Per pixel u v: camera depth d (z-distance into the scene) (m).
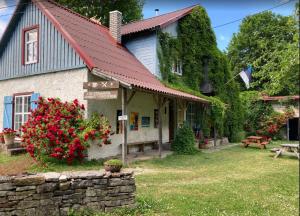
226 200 7.11
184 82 20.28
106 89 11.13
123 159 11.59
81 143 10.95
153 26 17.47
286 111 26.28
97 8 27.50
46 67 13.61
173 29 19.70
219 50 23.11
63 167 10.58
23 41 14.72
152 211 6.01
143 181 8.85
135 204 6.10
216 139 20.84
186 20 20.77
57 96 13.12
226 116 22.66
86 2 27.05
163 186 8.28
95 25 17.73
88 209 5.57
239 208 6.58
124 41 18.95
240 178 9.88
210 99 19.47
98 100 12.56
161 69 18.09
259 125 27.23
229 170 11.38
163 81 17.56
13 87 15.02
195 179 9.54
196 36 21.30
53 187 5.27
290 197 7.84
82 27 15.50
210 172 10.87
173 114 18.66
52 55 13.43
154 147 16.62
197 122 20.41
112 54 15.25
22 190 5.00
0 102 15.58
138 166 11.55
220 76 22.27
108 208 5.77
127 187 6.02
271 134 26.94
